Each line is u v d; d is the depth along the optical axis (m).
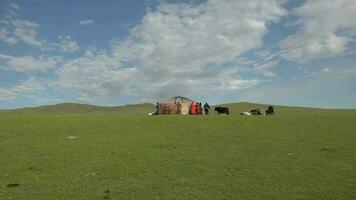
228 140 43.22
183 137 44.69
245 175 28.41
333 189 25.16
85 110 157.00
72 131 48.38
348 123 58.62
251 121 59.06
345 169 30.77
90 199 23.08
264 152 37.00
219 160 33.12
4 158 33.62
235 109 145.25
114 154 35.00
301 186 25.78
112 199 23.09
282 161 33.22
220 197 23.45
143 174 28.55
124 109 160.88
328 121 60.56
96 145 39.25
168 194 23.97
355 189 25.23
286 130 51.16
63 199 23.02
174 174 28.55
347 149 39.31
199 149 37.78
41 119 58.94
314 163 32.72
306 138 45.50
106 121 57.50
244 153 36.34
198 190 24.77
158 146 38.97
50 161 32.38
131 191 24.58
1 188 25.16
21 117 61.12
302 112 107.31
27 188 25.14
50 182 26.50
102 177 27.73
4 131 47.81
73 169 29.89
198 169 30.02
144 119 60.47
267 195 23.86
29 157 33.88
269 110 80.50
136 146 38.81
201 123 56.19
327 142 43.19
